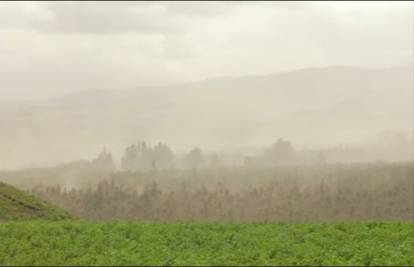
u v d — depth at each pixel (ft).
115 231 187.73
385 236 180.55
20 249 156.66
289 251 151.23
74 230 192.03
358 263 135.95
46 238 173.17
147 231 184.55
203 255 142.51
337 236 181.47
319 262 138.31
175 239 171.22
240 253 145.38
